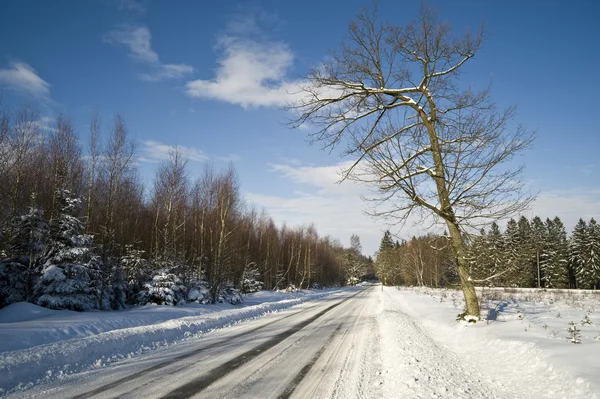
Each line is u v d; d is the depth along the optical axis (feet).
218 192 97.81
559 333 27.07
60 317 41.09
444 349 27.78
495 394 17.19
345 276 351.05
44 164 65.77
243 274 125.29
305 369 23.15
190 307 67.00
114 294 67.77
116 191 72.59
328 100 32.99
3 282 54.29
